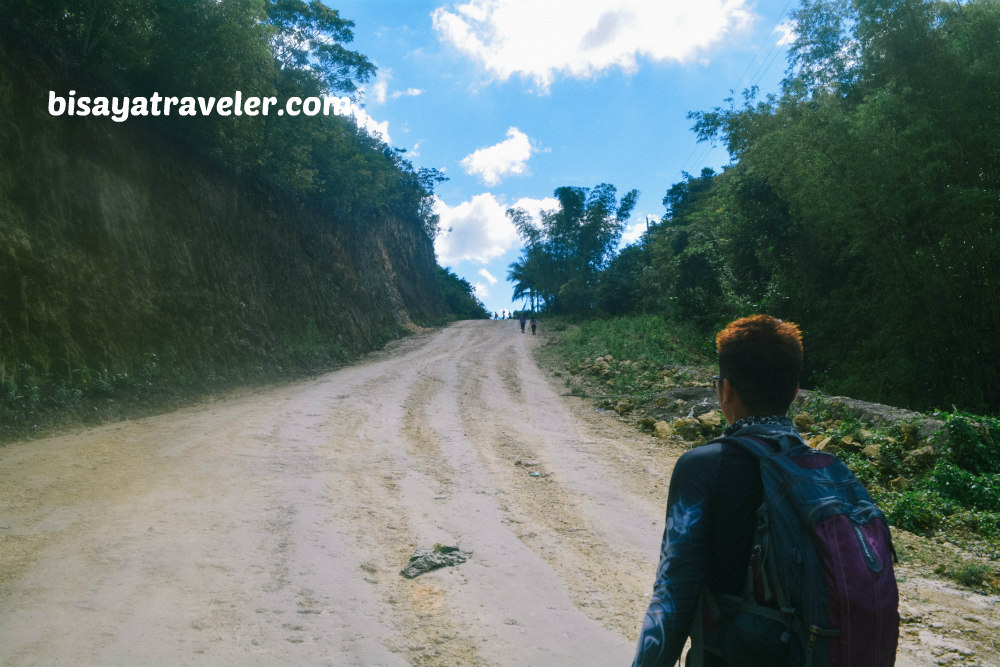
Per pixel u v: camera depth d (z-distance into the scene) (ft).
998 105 47.70
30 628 12.37
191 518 20.06
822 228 64.39
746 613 4.50
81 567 15.69
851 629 4.06
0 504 21.09
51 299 43.45
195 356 57.21
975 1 50.06
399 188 197.16
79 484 23.95
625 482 28.32
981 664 12.85
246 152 81.56
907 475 28.89
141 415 44.01
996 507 25.12
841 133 53.78
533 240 222.28
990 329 50.96
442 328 176.45
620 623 14.23
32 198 44.96
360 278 131.95
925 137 49.75
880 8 51.98
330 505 22.36
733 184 81.97
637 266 179.42
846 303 68.85
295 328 87.51
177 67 58.03
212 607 13.76
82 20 52.11
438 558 17.40
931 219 51.11
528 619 14.16
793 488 4.51
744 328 5.52
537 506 23.91
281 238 92.68
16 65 46.03
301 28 93.56
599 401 54.65
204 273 65.26
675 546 4.67
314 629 13.05
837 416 38.06
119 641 12.02
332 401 50.65
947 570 18.92
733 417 5.55
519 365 87.40
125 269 52.39
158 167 61.98
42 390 39.01
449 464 30.32
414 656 12.22
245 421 39.88
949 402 51.57
